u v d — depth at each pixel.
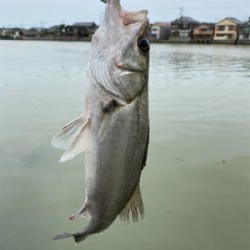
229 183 0.96
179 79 3.07
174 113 1.73
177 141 1.29
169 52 7.84
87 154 0.42
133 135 0.42
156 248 0.73
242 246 0.72
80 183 0.95
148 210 0.84
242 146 1.23
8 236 0.74
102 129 0.41
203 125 1.51
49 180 0.96
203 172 1.02
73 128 0.42
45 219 0.80
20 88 2.37
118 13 0.41
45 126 1.43
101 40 0.40
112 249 0.72
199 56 6.41
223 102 2.02
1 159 1.08
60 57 5.50
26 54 6.23
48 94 2.15
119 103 0.41
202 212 0.83
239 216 0.81
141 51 0.41
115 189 0.42
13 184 0.93
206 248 0.72
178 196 0.90
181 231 0.77
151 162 1.09
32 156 1.10
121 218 0.44
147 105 0.43
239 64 4.66
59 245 0.73
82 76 3.10
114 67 0.40
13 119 1.53
